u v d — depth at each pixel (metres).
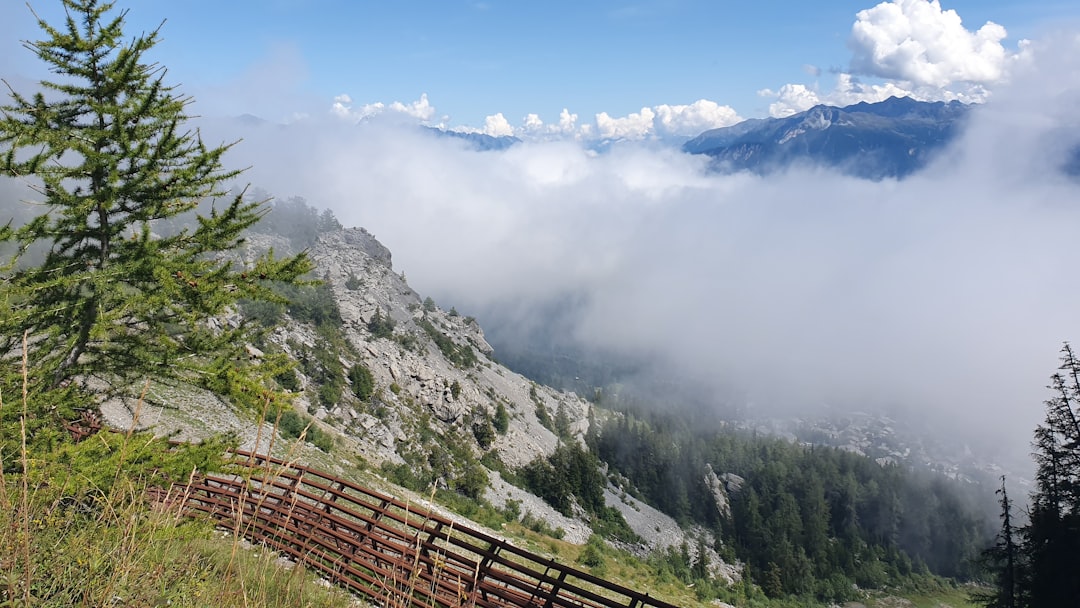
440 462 84.38
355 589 7.30
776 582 113.50
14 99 8.32
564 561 51.91
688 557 110.31
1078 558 19.69
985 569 23.62
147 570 4.50
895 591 127.69
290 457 4.16
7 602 3.69
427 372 112.06
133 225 9.07
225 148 9.28
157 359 9.03
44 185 8.31
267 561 5.70
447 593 7.58
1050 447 21.61
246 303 43.75
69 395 8.43
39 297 8.61
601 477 137.25
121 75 8.58
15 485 5.03
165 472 7.44
